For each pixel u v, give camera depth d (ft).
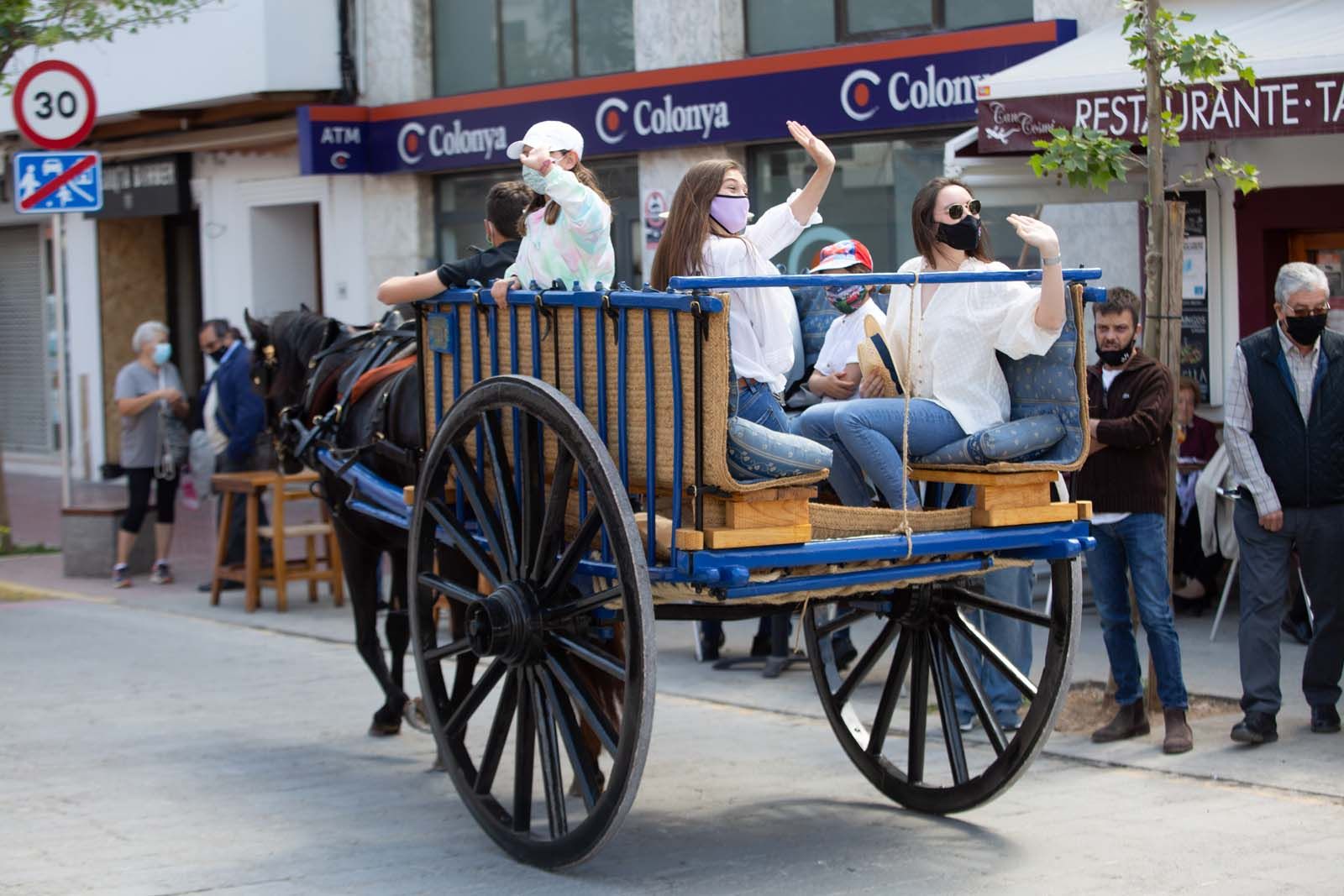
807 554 17.02
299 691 29.73
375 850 19.75
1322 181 34.17
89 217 66.49
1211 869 18.15
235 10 53.98
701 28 43.86
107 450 68.13
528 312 18.94
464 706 19.97
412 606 20.56
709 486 16.65
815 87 40.83
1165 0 35.17
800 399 26.05
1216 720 25.23
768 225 20.27
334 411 25.04
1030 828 19.99
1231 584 32.24
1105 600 23.97
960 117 38.04
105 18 46.75
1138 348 25.54
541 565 18.35
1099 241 36.86
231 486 39.17
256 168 59.21
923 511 18.39
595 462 17.04
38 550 50.01
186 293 68.13
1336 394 23.34
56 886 18.26
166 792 22.65
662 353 16.96
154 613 38.88
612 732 17.97
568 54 49.08
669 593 17.54
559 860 18.30
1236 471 23.94
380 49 53.47
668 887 18.04
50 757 24.68
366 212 54.70
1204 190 35.78
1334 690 24.14
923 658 20.80
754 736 25.54
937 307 19.20
